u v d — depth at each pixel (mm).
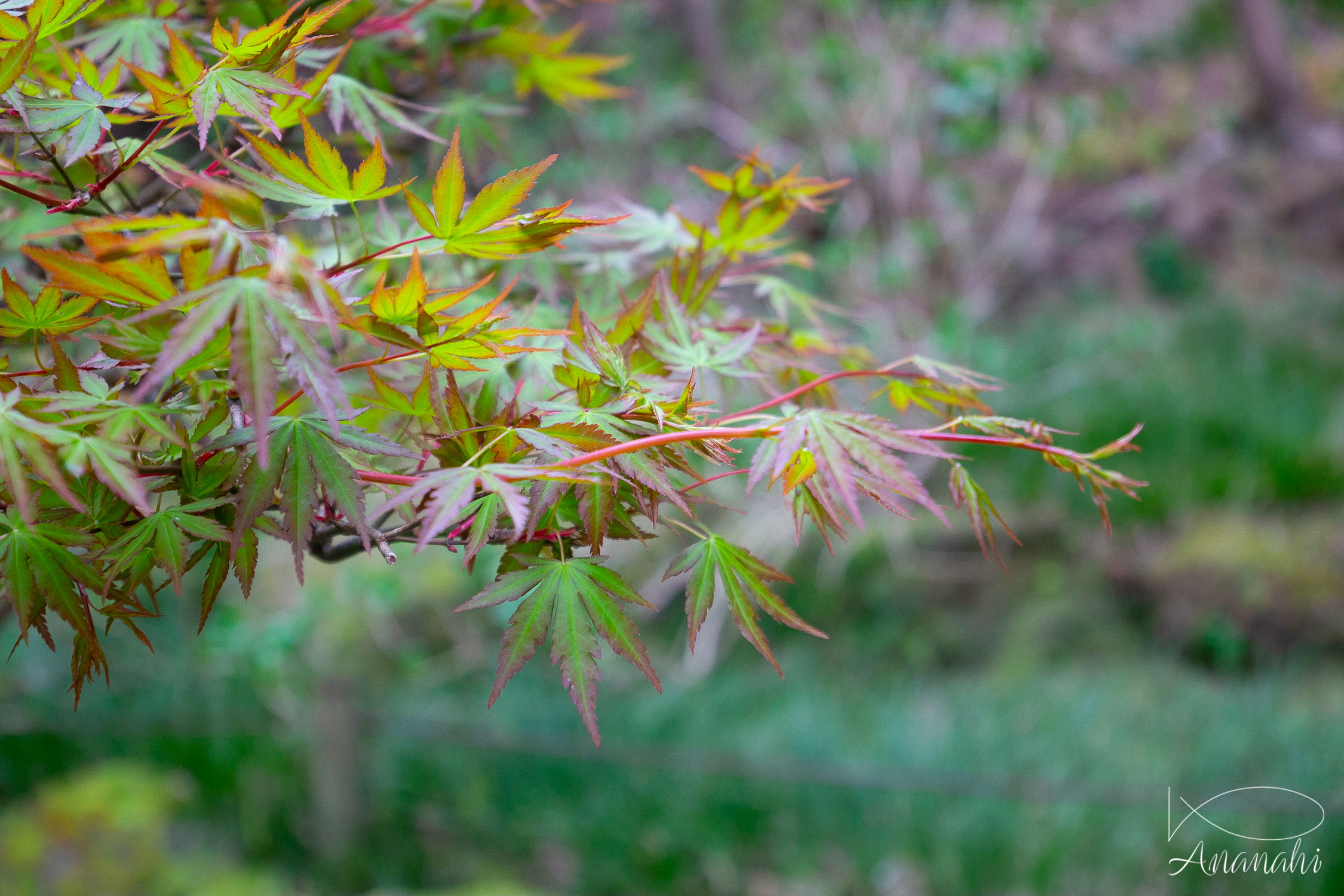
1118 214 7676
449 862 3750
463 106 1375
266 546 4074
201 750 3906
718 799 3709
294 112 813
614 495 754
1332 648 4609
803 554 5074
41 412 639
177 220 595
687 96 7746
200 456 710
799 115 7535
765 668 4695
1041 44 8117
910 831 3574
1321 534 4941
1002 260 7074
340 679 3623
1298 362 6184
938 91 7184
